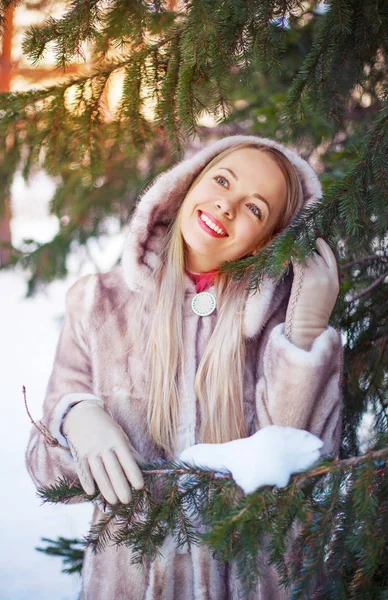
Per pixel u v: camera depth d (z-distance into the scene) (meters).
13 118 1.95
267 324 1.54
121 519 1.43
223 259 1.54
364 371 2.02
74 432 1.44
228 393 1.51
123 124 1.92
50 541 2.44
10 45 4.69
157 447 1.54
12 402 5.09
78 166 2.15
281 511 1.20
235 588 1.50
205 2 1.58
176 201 1.59
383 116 1.54
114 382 1.55
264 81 3.04
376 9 1.60
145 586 1.50
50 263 4.38
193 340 1.54
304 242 1.43
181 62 1.75
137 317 1.56
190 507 1.33
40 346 6.34
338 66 1.71
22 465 4.18
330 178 2.43
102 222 4.11
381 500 1.25
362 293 1.99
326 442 1.49
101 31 1.72
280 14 1.64
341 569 1.26
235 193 1.52
